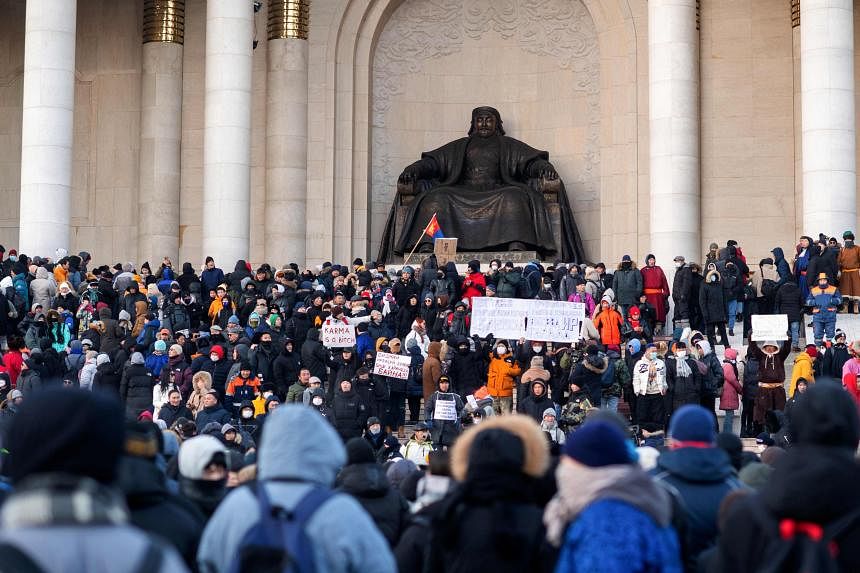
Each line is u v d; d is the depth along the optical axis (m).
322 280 48.19
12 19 63.47
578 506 10.02
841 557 9.26
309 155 61.41
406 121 63.09
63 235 52.16
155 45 61.88
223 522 9.45
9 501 6.93
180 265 61.62
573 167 61.78
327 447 9.66
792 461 9.52
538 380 31.97
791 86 59.41
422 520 12.12
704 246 59.28
